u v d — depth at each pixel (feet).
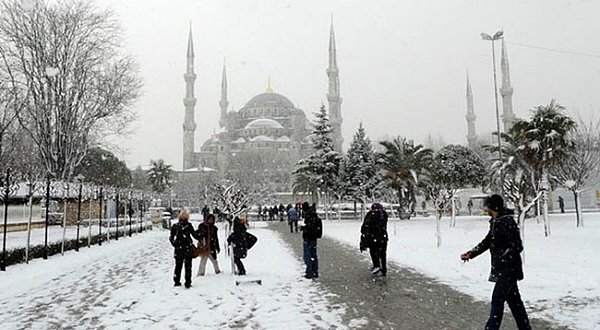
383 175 134.10
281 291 32.01
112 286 35.78
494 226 20.44
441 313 25.21
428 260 45.37
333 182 145.89
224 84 474.08
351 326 22.97
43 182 89.35
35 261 50.57
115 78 116.47
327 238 77.36
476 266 40.81
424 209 169.89
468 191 181.16
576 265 38.86
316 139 151.33
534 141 87.51
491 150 119.03
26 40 106.73
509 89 302.25
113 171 193.98
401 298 29.01
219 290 32.86
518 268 20.10
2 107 107.76
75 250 62.64
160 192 240.12
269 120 441.68
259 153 359.87
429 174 131.54
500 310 20.01
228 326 23.41
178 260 34.81
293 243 70.90
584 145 111.24
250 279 35.06
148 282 37.24
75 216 106.83
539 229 83.05
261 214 178.70
